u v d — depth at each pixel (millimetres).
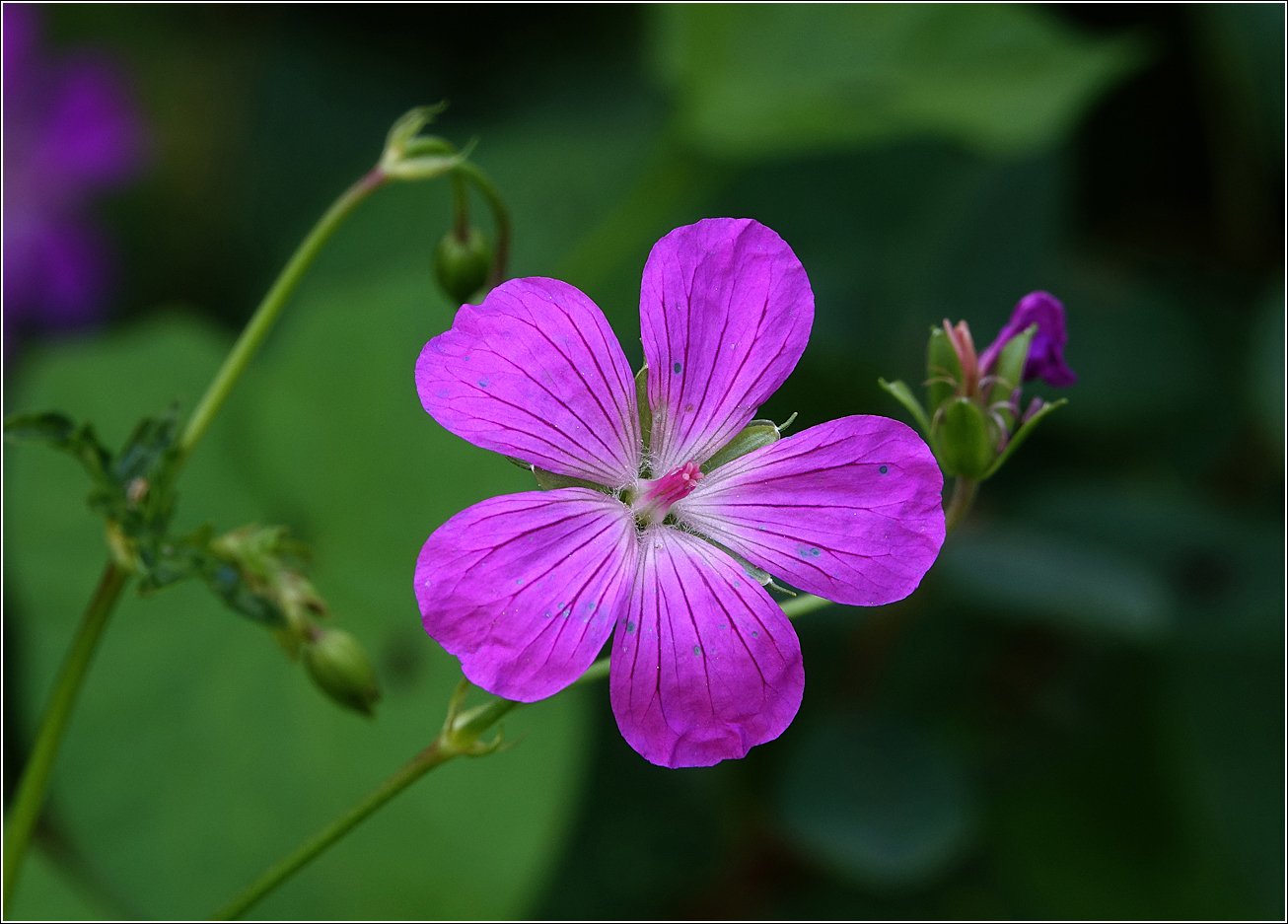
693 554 299
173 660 354
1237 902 373
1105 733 386
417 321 360
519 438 293
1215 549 373
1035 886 381
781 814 367
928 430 308
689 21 375
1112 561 366
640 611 296
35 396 359
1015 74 378
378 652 352
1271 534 373
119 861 347
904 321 384
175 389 361
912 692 382
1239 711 376
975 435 305
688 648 296
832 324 393
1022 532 374
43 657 351
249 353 320
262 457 359
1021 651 385
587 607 293
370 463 356
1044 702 387
